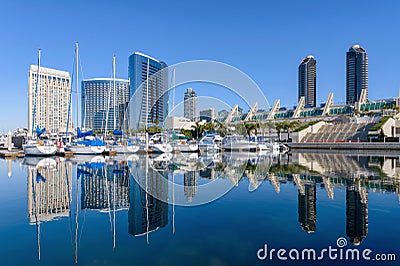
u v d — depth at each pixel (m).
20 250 5.05
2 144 43.22
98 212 7.61
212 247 5.16
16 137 39.19
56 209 7.93
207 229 6.11
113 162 22.88
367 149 41.59
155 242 5.41
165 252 4.96
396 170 16.14
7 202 8.84
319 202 8.35
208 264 4.51
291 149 47.25
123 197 9.45
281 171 16.05
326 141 50.00
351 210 7.40
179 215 7.22
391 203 8.09
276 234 5.76
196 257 4.76
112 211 7.69
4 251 4.99
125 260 4.64
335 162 22.08
